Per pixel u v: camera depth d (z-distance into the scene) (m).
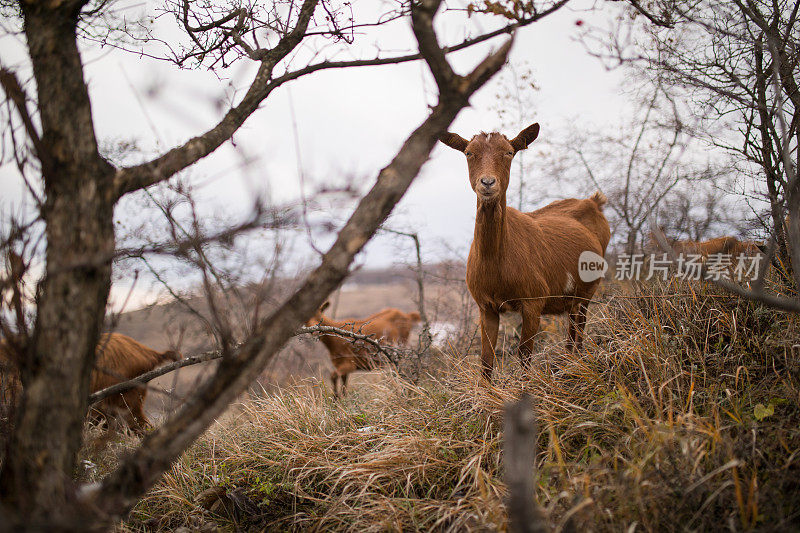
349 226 2.17
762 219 3.60
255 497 3.34
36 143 2.03
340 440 3.68
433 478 3.13
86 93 2.14
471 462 2.86
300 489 3.22
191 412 2.06
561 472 2.54
